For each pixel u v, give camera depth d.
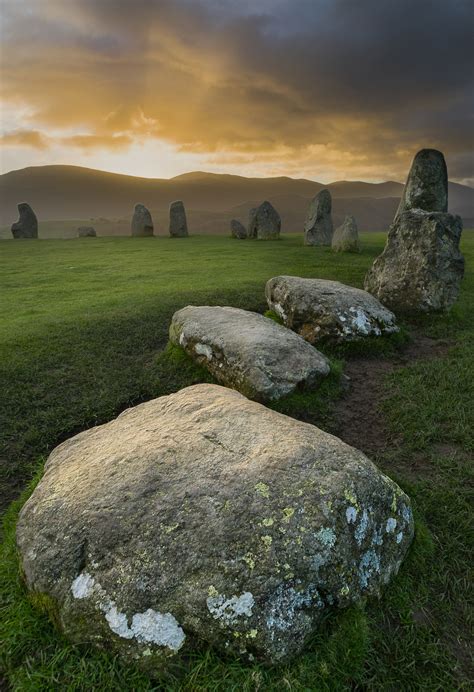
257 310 12.37
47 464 4.65
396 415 6.68
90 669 2.81
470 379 7.65
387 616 3.41
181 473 3.61
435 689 2.97
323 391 7.36
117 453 4.05
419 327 11.20
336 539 3.18
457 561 3.98
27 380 8.04
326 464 3.63
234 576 2.91
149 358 9.26
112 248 29.05
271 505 3.24
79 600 2.97
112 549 3.12
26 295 15.66
